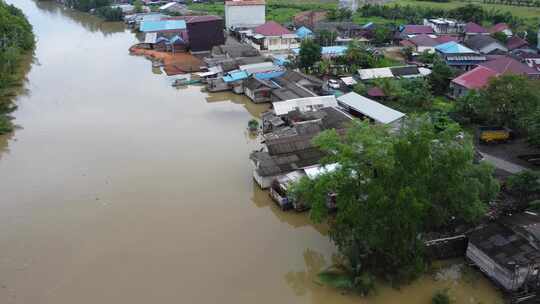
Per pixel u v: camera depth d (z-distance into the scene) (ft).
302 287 88.48
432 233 94.02
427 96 170.19
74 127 167.12
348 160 85.61
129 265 94.48
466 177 90.02
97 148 149.79
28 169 136.15
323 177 88.28
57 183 128.26
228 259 96.27
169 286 88.43
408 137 83.61
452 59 220.64
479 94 151.53
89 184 127.44
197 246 100.48
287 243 101.76
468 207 86.99
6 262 95.66
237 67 223.51
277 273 92.32
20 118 175.83
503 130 143.23
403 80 189.78
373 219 77.30
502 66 191.31
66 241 102.68
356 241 86.38
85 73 237.25
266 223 109.09
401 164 77.41
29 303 84.43
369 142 86.28
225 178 130.11
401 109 169.58
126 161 140.87
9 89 205.16
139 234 104.94
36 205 117.29
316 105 166.40
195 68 242.99
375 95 180.14
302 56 219.20
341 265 90.22
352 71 215.72
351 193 82.33
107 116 177.68
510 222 91.30
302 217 111.14
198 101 196.65
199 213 113.09
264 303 84.43
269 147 126.52
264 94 193.47
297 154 125.18
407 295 84.89
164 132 162.71
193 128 166.50
